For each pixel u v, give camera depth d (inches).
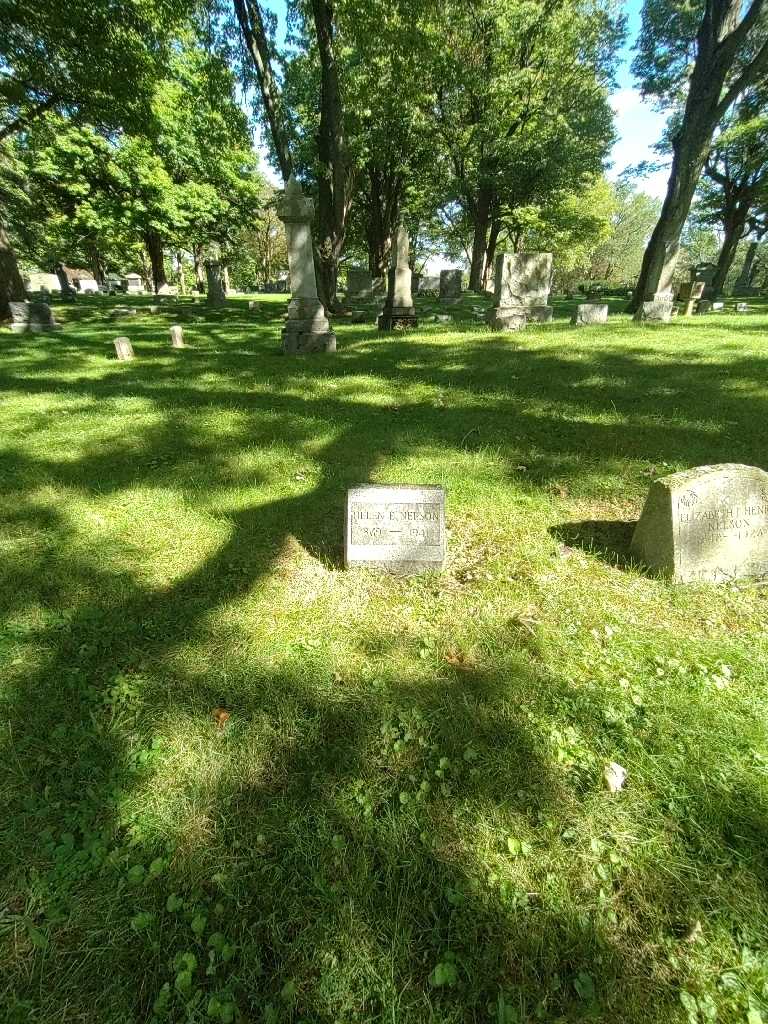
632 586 117.3
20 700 87.0
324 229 755.4
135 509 153.8
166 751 77.5
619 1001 51.3
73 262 1887.3
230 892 59.6
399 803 69.9
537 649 97.9
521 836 65.9
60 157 943.0
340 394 274.8
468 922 57.1
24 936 56.4
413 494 119.6
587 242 1847.9
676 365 314.8
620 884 61.0
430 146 1104.2
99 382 313.0
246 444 204.4
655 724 81.8
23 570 122.9
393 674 92.3
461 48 954.7
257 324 652.1
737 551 119.8
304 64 858.1
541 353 364.5
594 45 1014.4
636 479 170.9
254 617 107.3
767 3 510.6
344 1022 49.8
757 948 55.4
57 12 466.9
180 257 1870.1
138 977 52.9
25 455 195.0
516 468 180.2
